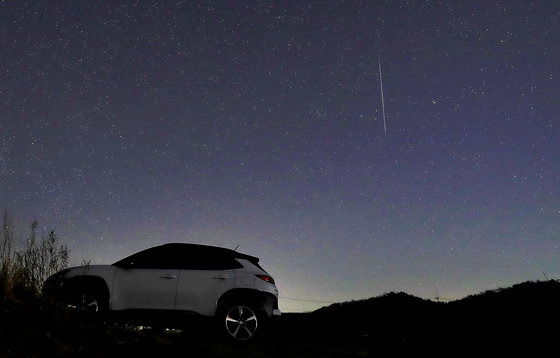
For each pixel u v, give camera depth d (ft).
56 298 23.06
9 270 22.40
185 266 26.73
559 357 20.85
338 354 22.95
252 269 27.43
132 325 26.25
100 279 25.82
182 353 21.99
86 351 19.61
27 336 18.57
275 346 25.29
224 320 25.73
